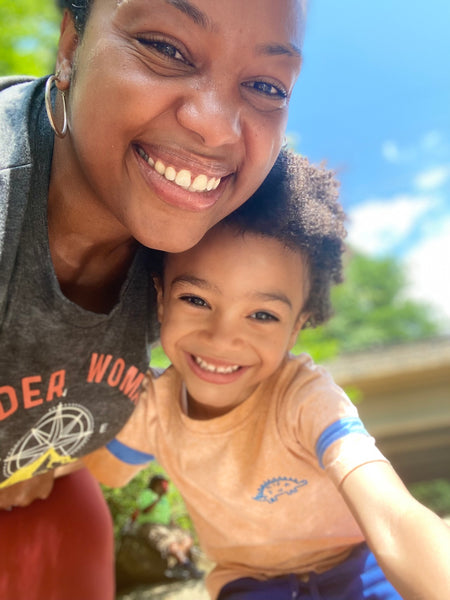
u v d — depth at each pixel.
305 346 1.38
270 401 0.42
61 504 0.49
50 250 0.35
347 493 0.33
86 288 0.38
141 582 1.06
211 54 0.27
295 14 0.28
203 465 0.43
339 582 0.42
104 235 0.35
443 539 0.28
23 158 0.32
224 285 0.38
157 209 0.30
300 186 0.41
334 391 0.40
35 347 0.35
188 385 0.42
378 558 0.30
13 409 0.36
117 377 0.41
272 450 0.41
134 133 0.28
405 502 0.31
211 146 0.28
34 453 0.40
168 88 0.27
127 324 0.40
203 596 0.98
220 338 0.39
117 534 1.08
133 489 1.09
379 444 2.62
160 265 0.41
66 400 0.39
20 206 0.31
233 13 0.26
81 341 0.37
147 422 0.46
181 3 0.26
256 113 0.29
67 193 0.33
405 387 2.65
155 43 0.27
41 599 0.45
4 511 0.47
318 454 0.37
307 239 0.40
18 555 0.46
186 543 1.07
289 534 0.43
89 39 0.29
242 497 0.42
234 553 0.44
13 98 0.35
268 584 0.43
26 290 0.33
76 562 0.47
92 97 0.28
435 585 0.27
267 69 0.28
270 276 0.39
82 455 0.44
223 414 0.44
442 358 2.60
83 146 0.30
